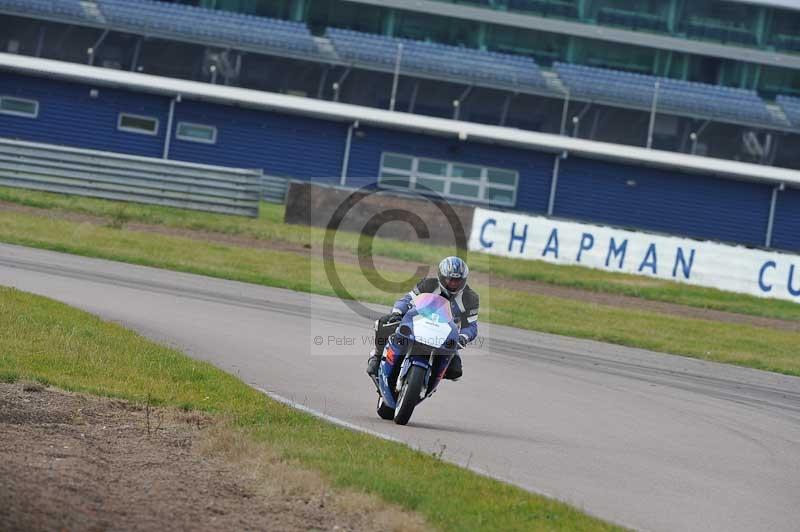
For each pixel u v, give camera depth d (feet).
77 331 160.35
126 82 585.63
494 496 93.56
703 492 113.39
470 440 126.93
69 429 106.01
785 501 114.42
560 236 405.39
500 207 603.67
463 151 603.67
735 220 609.01
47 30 626.64
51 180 404.36
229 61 638.12
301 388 151.33
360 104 651.25
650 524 95.96
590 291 369.30
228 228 385.50
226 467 97.71
